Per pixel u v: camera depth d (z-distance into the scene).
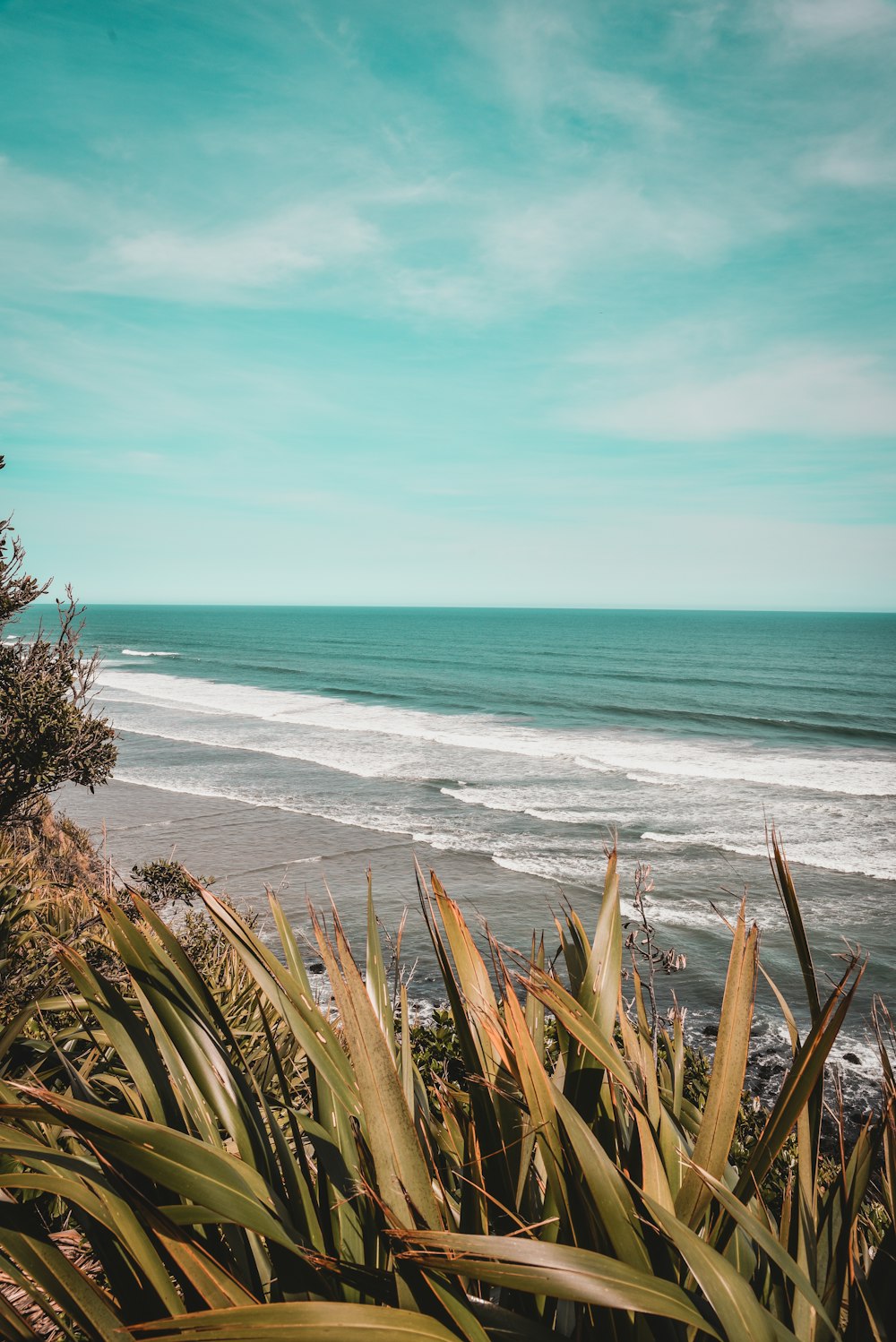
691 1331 1.00
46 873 8.72
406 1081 1.32
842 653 98.50
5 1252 0.95
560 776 29.33
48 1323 1.48
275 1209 0.98
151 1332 0.91
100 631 144.00
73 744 5.67
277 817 22.66
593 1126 1.25
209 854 19.08
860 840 20.89
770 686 64.75
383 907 15.66
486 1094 1.23
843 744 38.28
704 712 49.22
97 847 14.89
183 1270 0.86
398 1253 0.81
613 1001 1.31
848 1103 8.84
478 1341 0.83
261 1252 1.12
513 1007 1.09
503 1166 1.18
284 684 64.00
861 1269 1.09
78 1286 0.92
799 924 1.03
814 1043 0.97
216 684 63.09
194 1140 0.93
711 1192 1.01
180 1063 1.15
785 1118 0.98
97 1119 0.87
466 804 24.61
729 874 18.19
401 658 92.12
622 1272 0.80
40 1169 0.94
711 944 14.30
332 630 156.38
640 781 28.55
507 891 17.06
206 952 5.38
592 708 51.19
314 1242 1.08
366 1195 1.07
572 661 88.06
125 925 1.23
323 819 22.55
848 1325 1.02
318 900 15.91
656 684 66.56
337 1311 0.74
